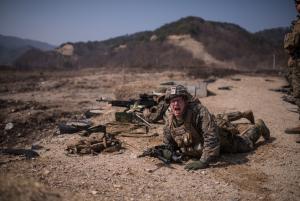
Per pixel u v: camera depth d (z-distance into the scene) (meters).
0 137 7.94
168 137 4.97
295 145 5.89
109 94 15.11
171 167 4.72
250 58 52.91
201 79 21.08
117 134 6.45
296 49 6.93
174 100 4.49
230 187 4.12
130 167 4.68
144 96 8.50
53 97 14.45
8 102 12.61
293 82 7.19
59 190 3.68
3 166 4.41
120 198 3.67
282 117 8.55
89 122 7.62
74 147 5.44
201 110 4.58
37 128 8.71
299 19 6.92
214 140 4.60
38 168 4.43
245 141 5.38
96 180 4.14
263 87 16.23
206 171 4.58
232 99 11.88
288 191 4.04
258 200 3.79
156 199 3.72
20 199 2.51
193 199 3.77
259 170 4.69
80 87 18.11
